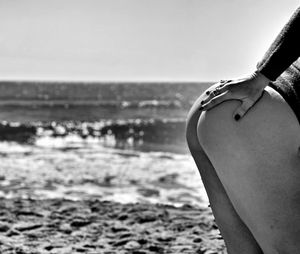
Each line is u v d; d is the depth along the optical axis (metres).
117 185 13.13
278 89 1.94
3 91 146.00
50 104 75.25
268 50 1.91
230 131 1.93
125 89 165.00
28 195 11.30
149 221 6.48
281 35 1.87
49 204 7.65
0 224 5.97
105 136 33.16
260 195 1.91
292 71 1.97
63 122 43.53
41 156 20.31
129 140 30.70
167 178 14.23
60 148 24.59
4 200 8.16
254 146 1.90
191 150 2.15
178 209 7.37
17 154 21.02
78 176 14.62
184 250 5.03
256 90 1.91
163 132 35.88
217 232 5.77
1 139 30.33
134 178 14.29
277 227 1.92
